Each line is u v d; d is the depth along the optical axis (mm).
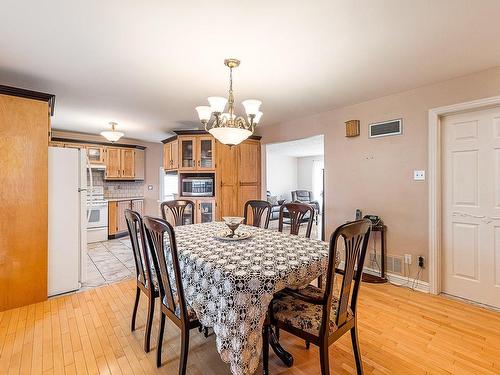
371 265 3289
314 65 2291
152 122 4449
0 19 1629
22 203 2506
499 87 2328
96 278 3307
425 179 2811
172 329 2162
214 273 1431
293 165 10188
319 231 6266
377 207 3213
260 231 2430
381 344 1945
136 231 1995
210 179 4559
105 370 1690
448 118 2742
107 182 5922
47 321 2266
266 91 2932
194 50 2033
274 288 1349
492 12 1577
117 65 2289
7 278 2449
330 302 1356
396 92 2979
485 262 2531
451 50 2041
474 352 1855
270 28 1742
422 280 2867
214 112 2059
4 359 1778
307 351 1880
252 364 1301
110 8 1531
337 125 3625
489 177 2498
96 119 4234
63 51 2043
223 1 1475
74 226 2885
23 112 2484
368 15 1609
